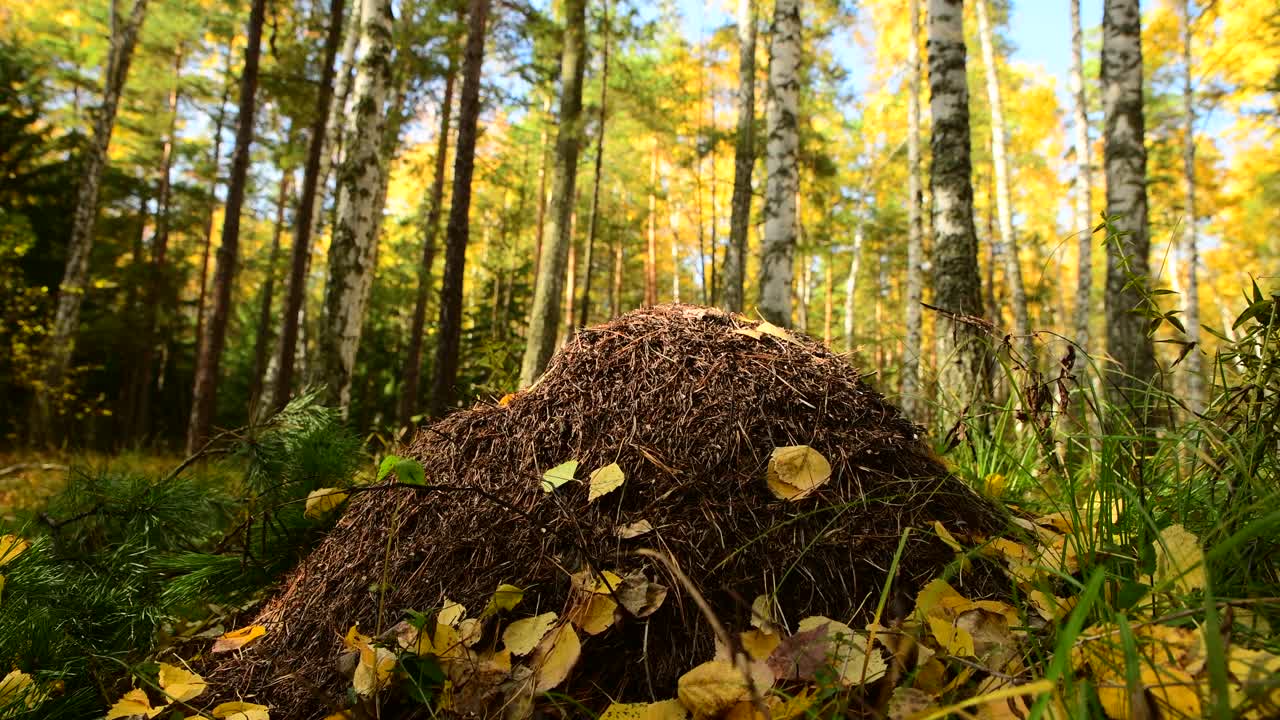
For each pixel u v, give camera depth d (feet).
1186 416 5.98
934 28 18.10
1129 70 20.22
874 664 3.78
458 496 5.38
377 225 30.91
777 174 22.56
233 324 68.39
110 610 5.96
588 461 5.20
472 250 81.97
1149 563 4.28
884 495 4.95
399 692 4.26
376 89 21.62
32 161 48.55
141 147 58.59
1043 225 68.80
